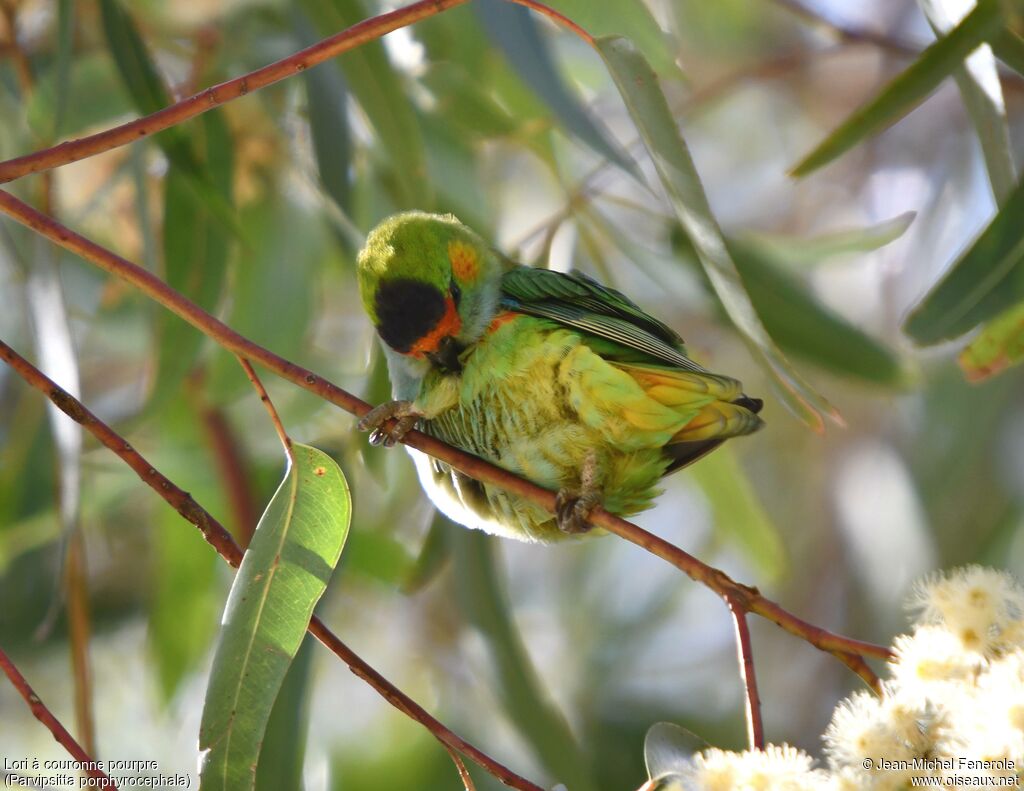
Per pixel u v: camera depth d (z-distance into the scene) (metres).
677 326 13.76
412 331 7.07
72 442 7.66
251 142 10.88
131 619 12.29
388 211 10.56
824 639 5.22
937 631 4.92
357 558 11.15
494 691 9.26
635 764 12.06
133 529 12.67
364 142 10.12
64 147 5.28
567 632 13.36
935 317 5.80
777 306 9.38
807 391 5.69
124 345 11.47
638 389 6.92
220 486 11.07
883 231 9.52
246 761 5.34
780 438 13.82
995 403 12.04
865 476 12.79
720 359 13.84
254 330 10.85
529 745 9.14
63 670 11.80
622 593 13.59
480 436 7.20
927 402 12.30
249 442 11.50
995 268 5.79
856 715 4.82
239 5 10.42
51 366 7.80
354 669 5.35
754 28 14.80
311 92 8.48
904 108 6.41
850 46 12.27
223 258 9.07
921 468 12.22
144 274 5.41
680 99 14.53
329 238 11.06
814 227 14.50
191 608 10.80
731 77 12.51
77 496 7.60
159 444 11.00
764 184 14.93
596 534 7.56
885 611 12.00
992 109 6.58
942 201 12.70
